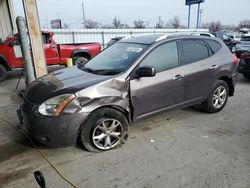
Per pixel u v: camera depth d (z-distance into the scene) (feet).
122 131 11.09
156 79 11.71
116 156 10.42
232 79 15.65
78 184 8.64
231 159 10.06
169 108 12.76
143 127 13.37
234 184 8.47
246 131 12.90
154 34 14.02
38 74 20.01
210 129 13.15
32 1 18.61
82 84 10.22
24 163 10.07
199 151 10.75
